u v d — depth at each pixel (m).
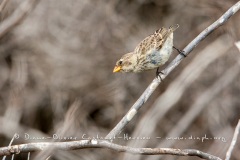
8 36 14.88
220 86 14.55
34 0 11.10
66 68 14.83
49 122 14.62
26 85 14.74
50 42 15.09
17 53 14.99
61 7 15.34
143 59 9.09
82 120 13.87
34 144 6.52
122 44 15.16
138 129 13.70
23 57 14.94
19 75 14.76
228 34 13.78
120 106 14.62
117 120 14.48
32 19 15.06
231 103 14.72
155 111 13.80
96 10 15.45
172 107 14.55
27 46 15.02
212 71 14.79
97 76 14.80
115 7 15.70
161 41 9.03
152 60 9.09
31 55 14.98
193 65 13.95
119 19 15.51
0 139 14.16
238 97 14.76
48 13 15.22
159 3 15.91
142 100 7.57
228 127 14.48
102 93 14.63
